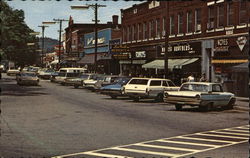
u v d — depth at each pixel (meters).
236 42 28.44
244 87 27.81
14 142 10.17
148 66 39.59
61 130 12.41
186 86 20.38
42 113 17.23
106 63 58.75
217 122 15.42
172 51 38.00
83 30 85.81
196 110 20.42
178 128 13.45
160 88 24.33
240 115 18.28
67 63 83.19
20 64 77.62
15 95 27.78
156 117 16.67
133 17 48.66
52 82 51.31
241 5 28.42
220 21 30.91
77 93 31.92
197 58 33.62
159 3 41.03
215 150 9.41
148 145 10.01
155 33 42.22
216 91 20.23
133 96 24.36
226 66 29.73
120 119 15.66
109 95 29.19
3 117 15.46
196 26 34.22
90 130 12.54
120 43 53.34
